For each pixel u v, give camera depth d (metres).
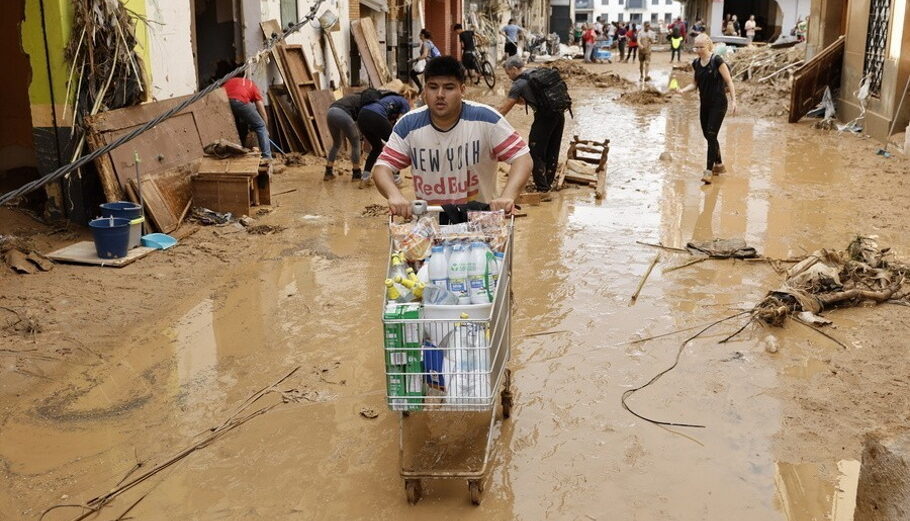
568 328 6.11
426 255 4.18
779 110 19.38
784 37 35.19
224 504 4.05
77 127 8.20
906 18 13.77
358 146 11.38
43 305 6.46
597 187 10.62
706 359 5.55
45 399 5.09
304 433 4.69
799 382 5.20
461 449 4.50
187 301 6.74
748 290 6.87
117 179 8.20
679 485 4.14
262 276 7.38
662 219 9.27
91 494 4.14
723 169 11.88
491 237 4.23
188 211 9.09
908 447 3.04
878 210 9.60
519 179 4.57
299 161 12.83
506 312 4.40
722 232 8.71
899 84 14.05
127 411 4.96
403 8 23.97
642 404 4.96
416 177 4.80
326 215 9.57
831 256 7.28
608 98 23.20
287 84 13.46
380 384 5.27
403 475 3.96
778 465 4.30
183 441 4.62
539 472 4.28
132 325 6.21
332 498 4.09
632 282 7.11
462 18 32.62
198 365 5.57
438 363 3.95
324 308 6.59
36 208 8.69
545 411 4.89
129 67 8.54
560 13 69.50
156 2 9.34
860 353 5.60
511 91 10.12
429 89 4.49
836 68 17.52
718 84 10.86
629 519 3.89
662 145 14.58
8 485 4.20
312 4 15.38
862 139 15.22
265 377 5.38
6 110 9.56
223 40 13.22
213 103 10.32
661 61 42.59
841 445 4.46
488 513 3.95
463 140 4.66
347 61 17.70
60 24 7.95
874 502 3.13
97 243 7.47
